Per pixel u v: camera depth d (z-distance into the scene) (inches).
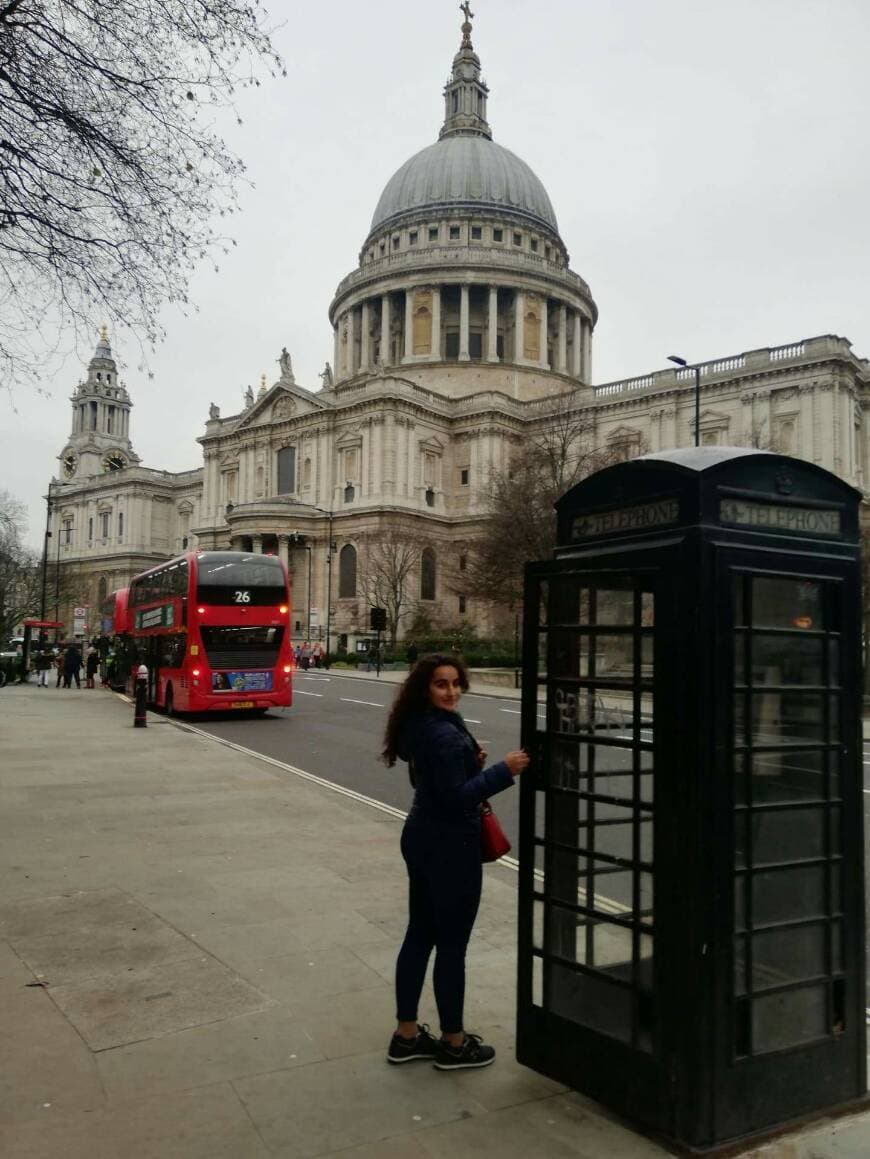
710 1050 162.7
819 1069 177.2
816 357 2438.5
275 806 500.7
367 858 383.6
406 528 2945.4
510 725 1010.1
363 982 243.0
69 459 4817.9
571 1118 174.1
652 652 175.2
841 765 185.3
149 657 1240.2
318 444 3198.8
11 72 437.4
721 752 166.7
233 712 1141.1
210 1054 199.6
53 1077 188.1
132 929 285.6
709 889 164.1
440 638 2476.6
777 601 179.2
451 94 4210.1
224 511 3587.6
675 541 170.4
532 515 1861.5
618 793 182.4
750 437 2477.9
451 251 3585.1
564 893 190.9
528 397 3481.8
